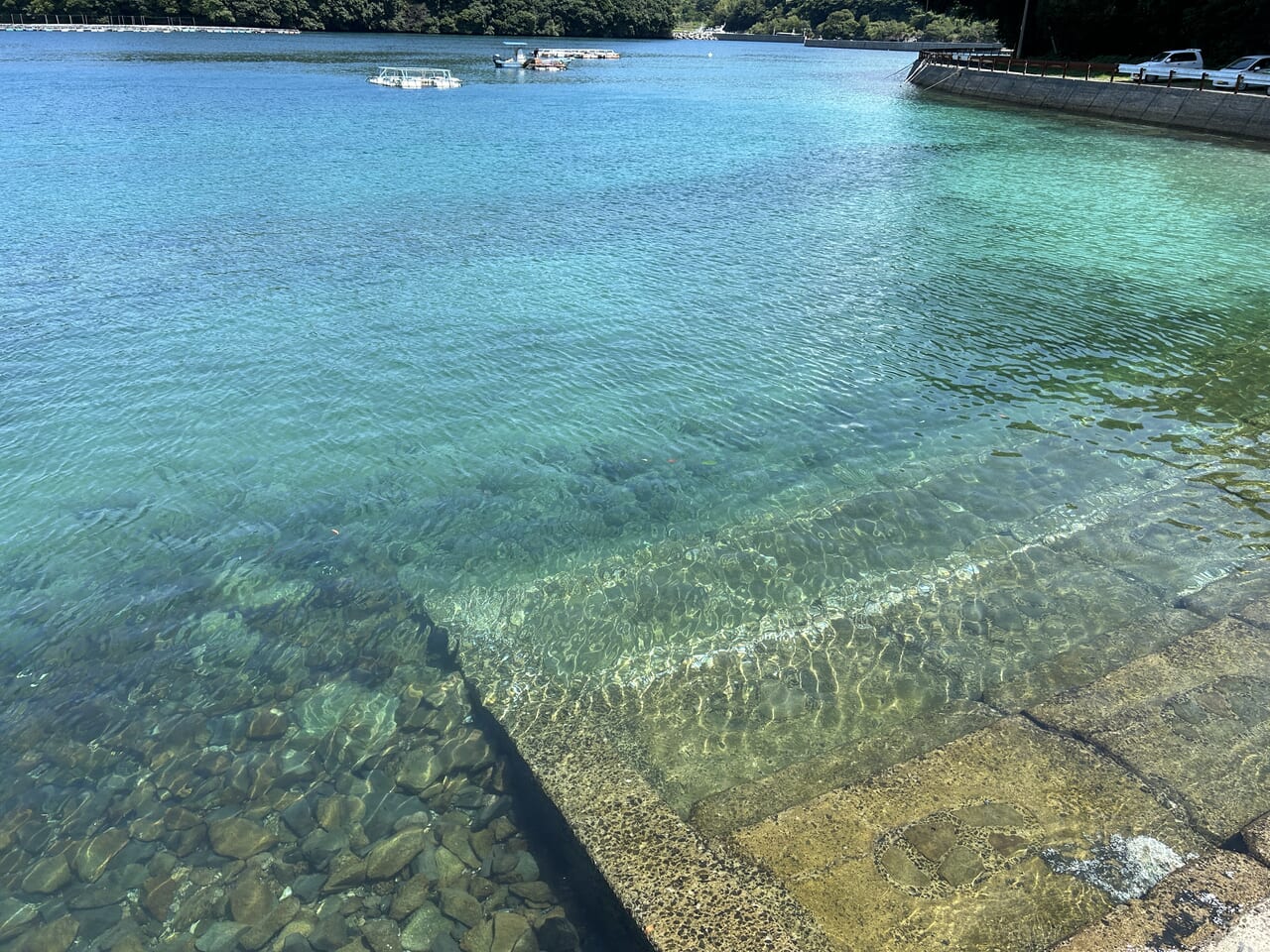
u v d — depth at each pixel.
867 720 6.93
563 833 5.84
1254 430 12.14
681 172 34.12
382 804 6.28
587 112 55.25
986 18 75.38
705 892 5.04
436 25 148.00
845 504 10.45
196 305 17.12
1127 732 6.36
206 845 5.99
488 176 32.19
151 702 7.36
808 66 112.94
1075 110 51.06
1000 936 4.77
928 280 19.78
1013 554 9.29
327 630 8.32
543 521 10.22
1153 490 10.55
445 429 12.41
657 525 10.11
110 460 11.35
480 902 5.48
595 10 161.25
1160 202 28.41
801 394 13.64
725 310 17.53
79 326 15.87
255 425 12.39
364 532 9.97
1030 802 5.71
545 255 21.58
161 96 53.97
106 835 6.09
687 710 7.09
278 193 27.86
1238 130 40.62
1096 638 7.85
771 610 8.47
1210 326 16.64
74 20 131.62
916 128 47.84
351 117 48.22
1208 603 8.23
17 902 5.59
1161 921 4.62
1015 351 15.38
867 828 5.54
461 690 7.50
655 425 12.62
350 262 20.48
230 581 9.05
